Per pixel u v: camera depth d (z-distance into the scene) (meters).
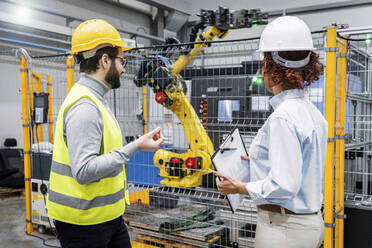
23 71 3.38
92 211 1.36
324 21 6.11
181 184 2.83
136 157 3.95
